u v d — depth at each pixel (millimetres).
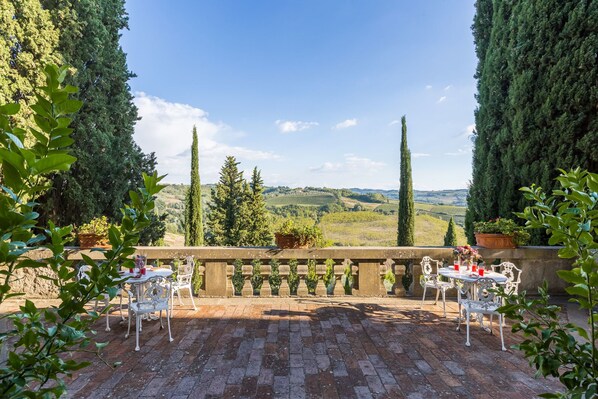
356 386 2797
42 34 7668
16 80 7176
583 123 5430
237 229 24500
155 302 3643
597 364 897
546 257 5500
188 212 13609
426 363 3217
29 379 833
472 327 4199
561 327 1024
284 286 5520
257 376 2957
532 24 5781
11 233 713
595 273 857
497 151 6645
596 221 919
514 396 2645
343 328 4156
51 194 8258
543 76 5680
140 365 3148
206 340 3758
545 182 5672
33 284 5113
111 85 9797
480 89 7258
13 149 733
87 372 3002
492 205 6660
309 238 5387
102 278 859
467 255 4516
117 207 9383
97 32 8969
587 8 5203
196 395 2652
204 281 5488
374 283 5508
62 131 772
